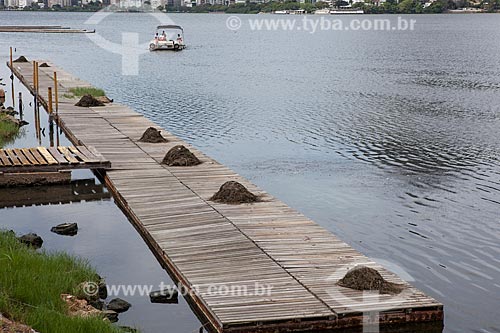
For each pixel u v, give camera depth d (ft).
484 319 40.70
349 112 112.37
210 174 66.54
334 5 435.94
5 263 41.34
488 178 70.69
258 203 57.11
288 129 96.94
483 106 120.16
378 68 194.39
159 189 61.41
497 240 53.57
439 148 84.48
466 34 388.37
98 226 56.13
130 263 47.96
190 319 39.86
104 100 110.42
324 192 66.08
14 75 159.43
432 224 57.16
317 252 46.03
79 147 74.43
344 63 210.79
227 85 150.20
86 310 38.81
